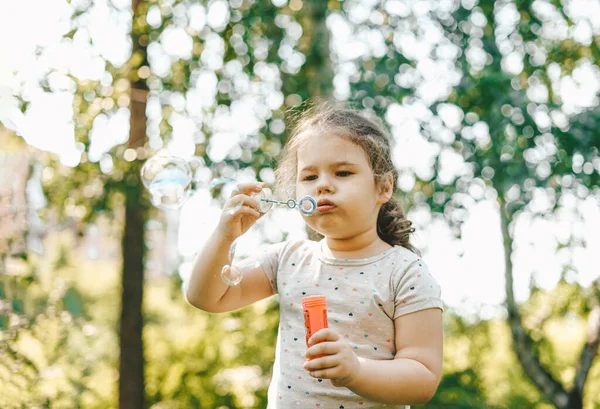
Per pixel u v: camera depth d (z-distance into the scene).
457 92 3.95
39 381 3.87
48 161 3.72
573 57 4.16
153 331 5.04
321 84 3.99
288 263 1.76
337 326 1.61
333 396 1.57
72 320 4.19
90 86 3.65
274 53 4.04
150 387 4.80
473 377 5.12
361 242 1.69
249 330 4.99
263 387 4.91
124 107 3.70
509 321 4.57
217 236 1.68
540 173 3.96
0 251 3.64
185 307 4.97
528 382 5.34
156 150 3.74
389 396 1.46
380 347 1.59
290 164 1.94
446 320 4.97
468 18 4.05
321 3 4.07
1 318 3.65
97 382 4.56
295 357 1.63
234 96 3.98
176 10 3.83
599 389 5.01
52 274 4.36
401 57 3.99
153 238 4.41
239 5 3.98
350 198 1.62
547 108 3.99
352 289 1.63
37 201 3.77
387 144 1.80
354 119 1.76
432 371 1.55
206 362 4.95
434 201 4.00
